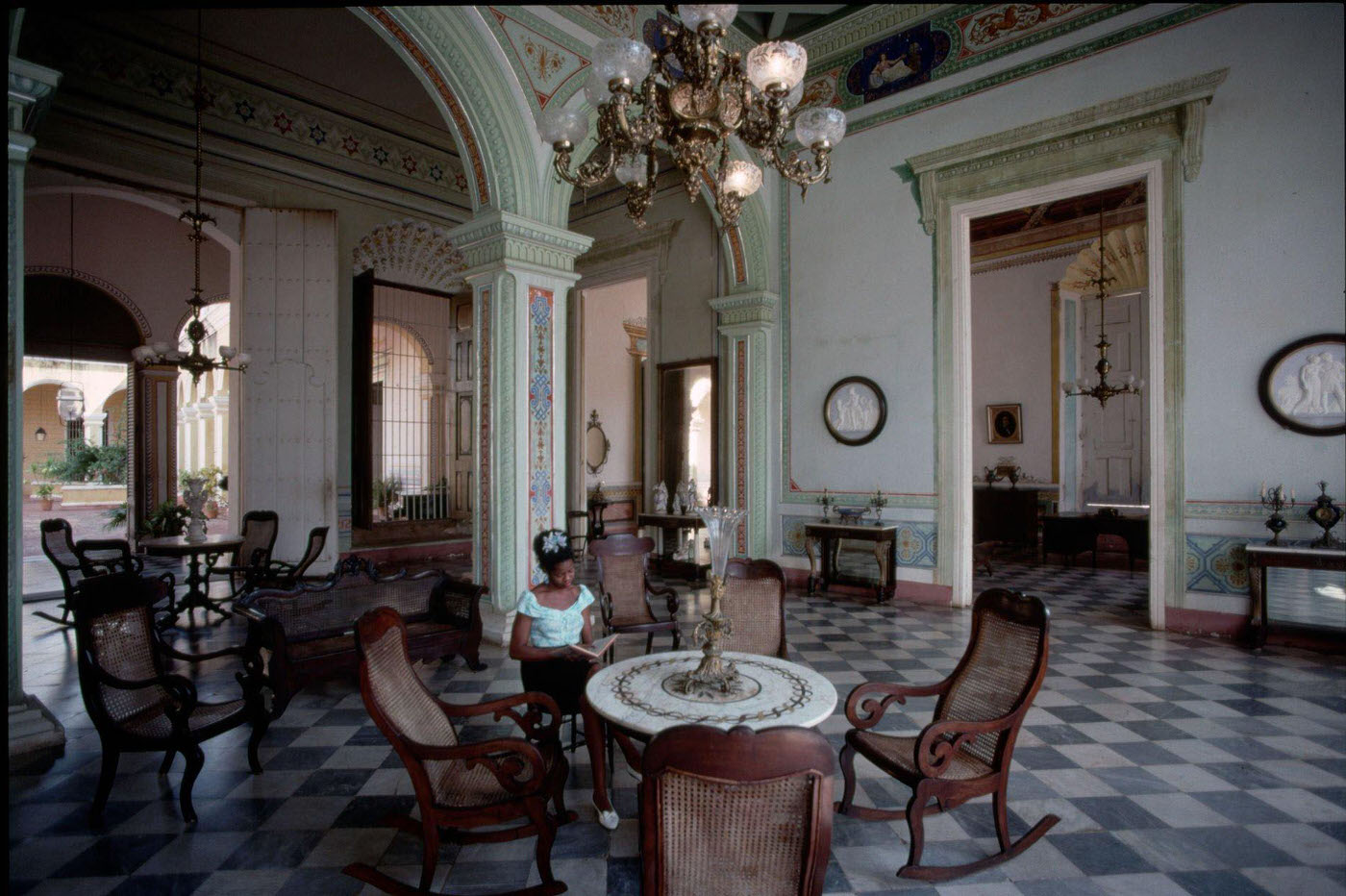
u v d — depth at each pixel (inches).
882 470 327.6
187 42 315.9
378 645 105.7
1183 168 253.3
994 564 426.3
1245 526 243.3
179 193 330.6
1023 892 106.3
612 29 259.6
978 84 297.1
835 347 343.3
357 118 388.2
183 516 371.2
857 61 331.3
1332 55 228.8
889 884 108.4
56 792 136.3
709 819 75.7
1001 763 114.2
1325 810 129.7
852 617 283.7
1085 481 472.1
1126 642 242.8
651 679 121.1
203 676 207.9
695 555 379.2
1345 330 227.0
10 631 149.7
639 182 177.3
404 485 478.0
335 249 362.0
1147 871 111.5
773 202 363.3
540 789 105.4
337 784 140.1
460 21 220.4
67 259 398.6
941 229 309.9
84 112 298.5
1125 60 263.6
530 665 144.9
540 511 247.1
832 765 73.9
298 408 354.9
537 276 246.7
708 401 417.1
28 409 906.7
